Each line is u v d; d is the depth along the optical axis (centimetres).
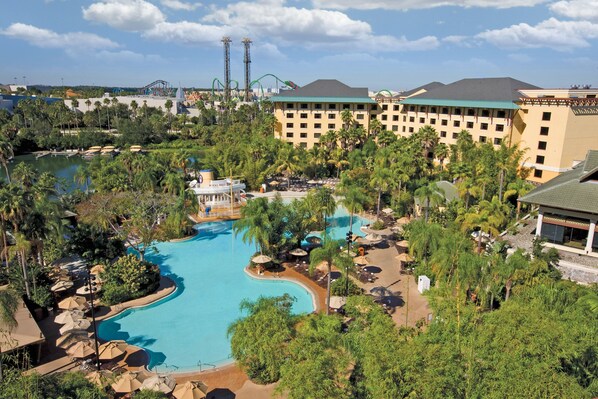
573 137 7969
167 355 3603
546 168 8212
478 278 3756
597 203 4412
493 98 9356
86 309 4119
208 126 19812
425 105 11112
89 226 5450
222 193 7862
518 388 2164
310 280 4950
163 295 4588
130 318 4200
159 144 16988
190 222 6825
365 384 2383
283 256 5591
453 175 7988
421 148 9381
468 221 4853
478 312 3139
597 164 4834
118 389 2866
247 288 4872
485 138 9556
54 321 3903
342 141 11606
